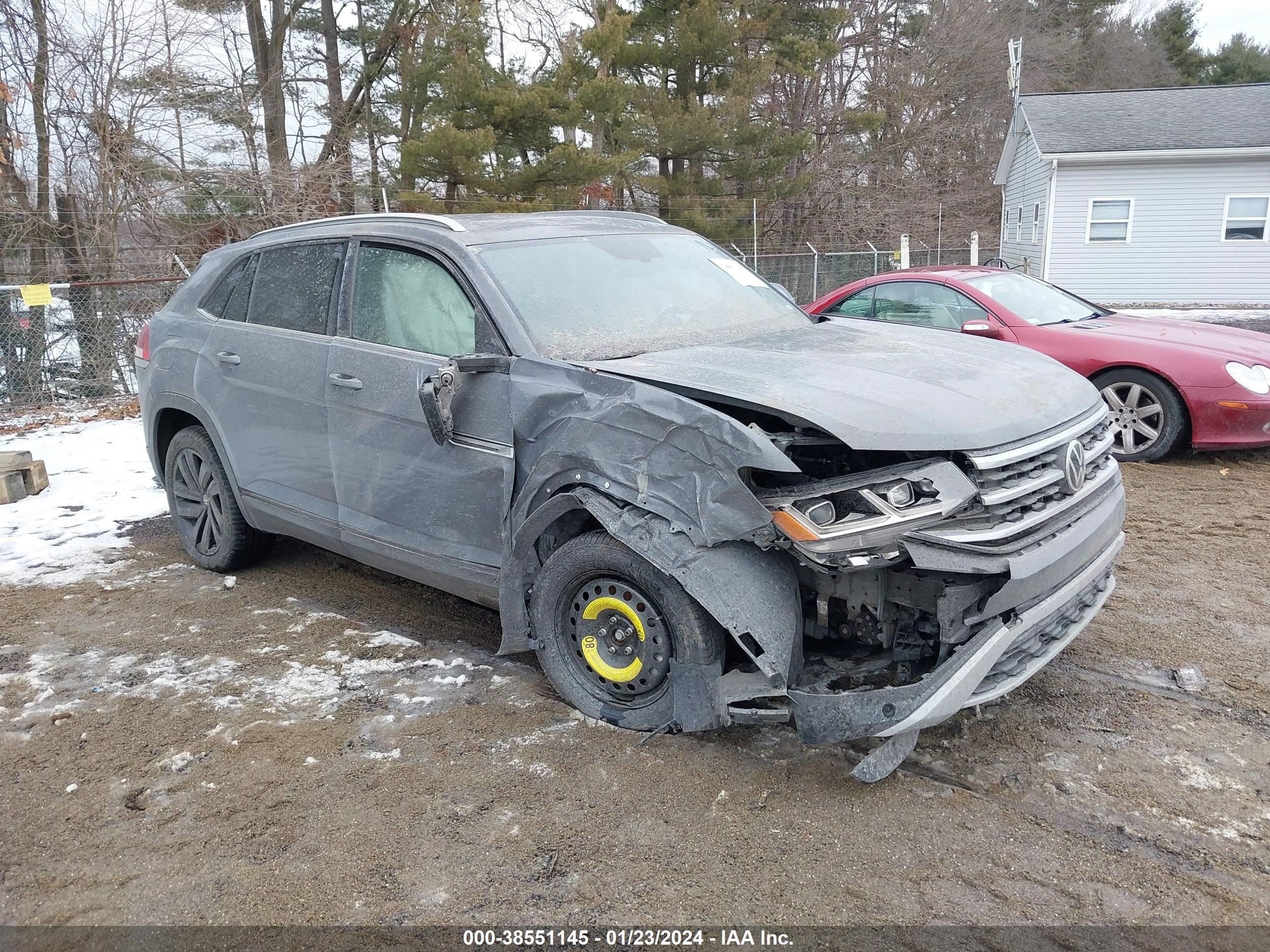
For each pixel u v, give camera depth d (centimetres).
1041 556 294
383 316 411
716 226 2338
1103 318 773
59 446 874
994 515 290
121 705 380
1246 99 2384
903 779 314
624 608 333
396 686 391
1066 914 252
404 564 407
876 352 368
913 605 299
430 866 278
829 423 285
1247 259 2245
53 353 1212
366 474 409
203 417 494
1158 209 2278
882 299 822
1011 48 2698
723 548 297
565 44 2558
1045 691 371
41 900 270
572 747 338
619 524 311
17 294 1181
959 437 288
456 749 339
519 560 351
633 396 317
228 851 287
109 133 1461
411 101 2159
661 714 333
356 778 323
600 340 371
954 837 284
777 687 295
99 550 578
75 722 368
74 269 1478
